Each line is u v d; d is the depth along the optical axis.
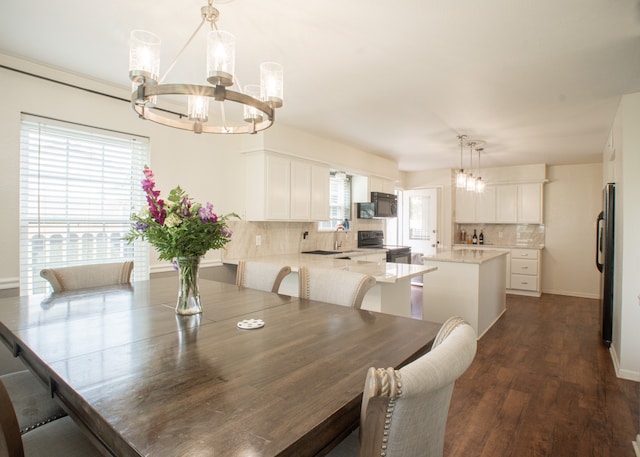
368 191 5.38
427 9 1.78
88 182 2.81
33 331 1.40
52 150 2.62
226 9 1.78
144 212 1.61
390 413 0.73
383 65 2.41
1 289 2.37
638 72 2.46
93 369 1.06
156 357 1.15
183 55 2.29
